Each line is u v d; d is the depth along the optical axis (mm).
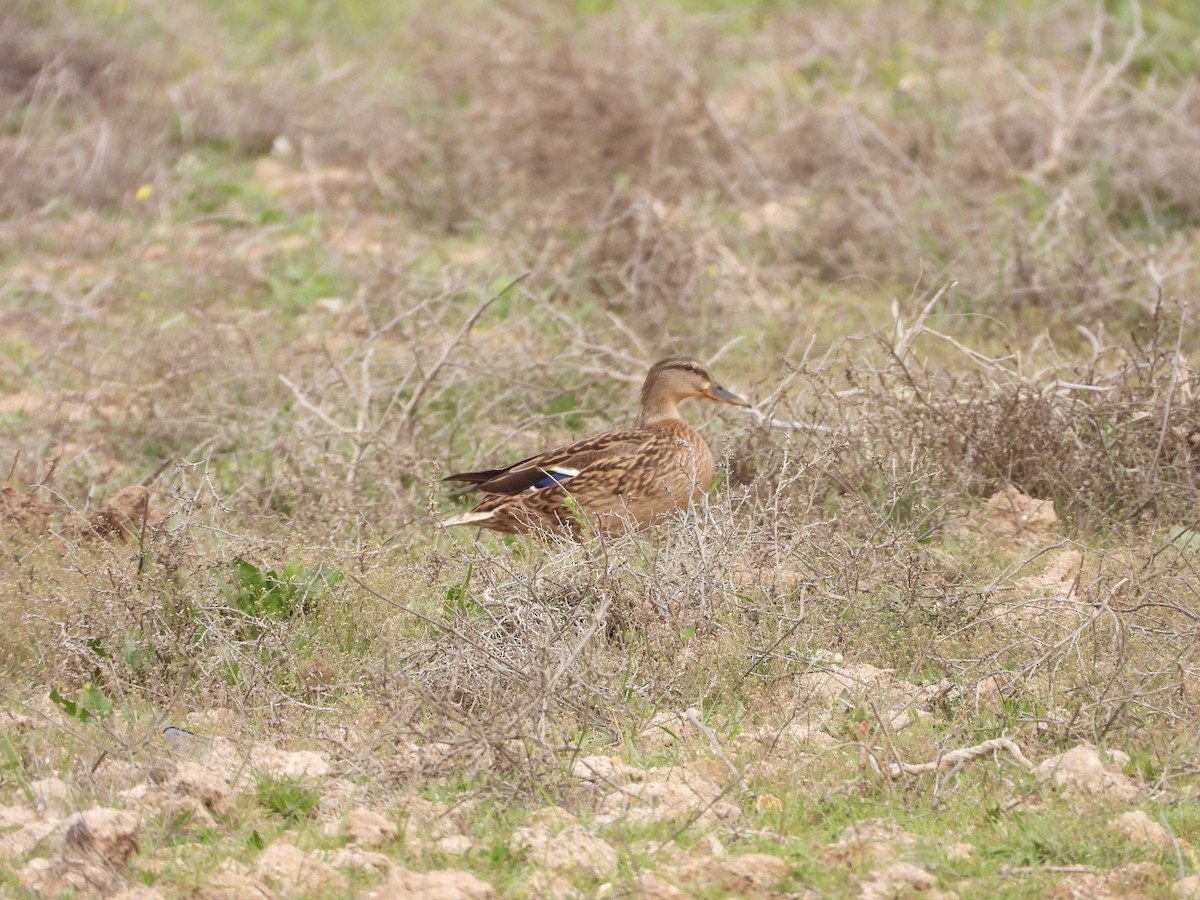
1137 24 30125
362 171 31297
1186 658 11883
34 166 30984
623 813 9883
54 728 11148
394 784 10367
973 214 25031
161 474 18422
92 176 30594
